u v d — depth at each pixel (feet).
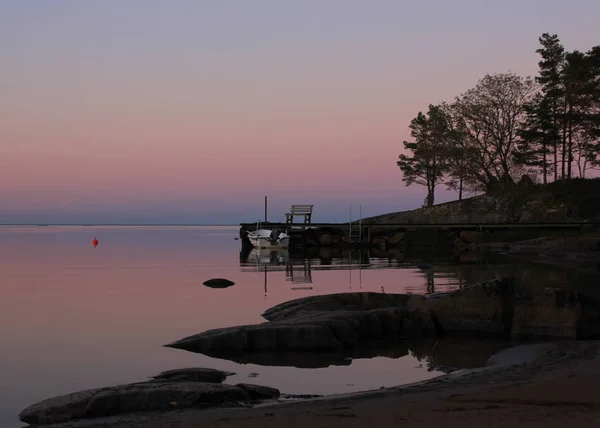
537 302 54.70
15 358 46.80
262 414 28.76
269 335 49.37
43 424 30.66
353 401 31.58
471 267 124.47
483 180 236.22
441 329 56.70
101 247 233.76
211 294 84.84
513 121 230.27
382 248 216.74
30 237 369.30
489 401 28.66
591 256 144.46
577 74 211.20
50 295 83.66
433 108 273.95
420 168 280.72
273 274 116.98
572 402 27.53
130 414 31.09
